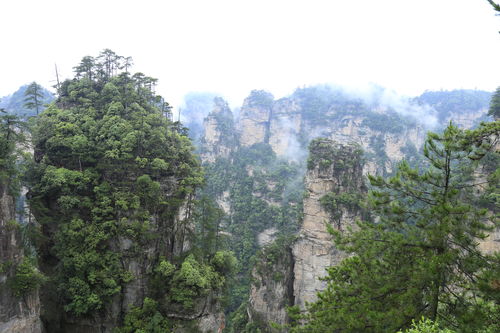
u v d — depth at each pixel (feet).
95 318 118.11
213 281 131.13
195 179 142.82
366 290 56.59
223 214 151.23
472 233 51.34
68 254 115.65
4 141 99.50
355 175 173.37
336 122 533.96
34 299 98.27
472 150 51.98
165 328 117.29
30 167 125.59
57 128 134.82
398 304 54.19
